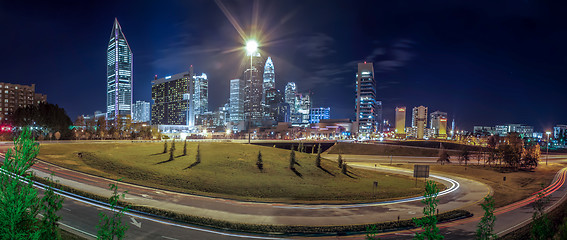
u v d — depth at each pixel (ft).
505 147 360.89
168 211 108.78
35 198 35.32
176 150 290.15
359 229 101.50
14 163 35.19
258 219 112.47
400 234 99.76
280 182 200.23
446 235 102.63
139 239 84.94
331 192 185.88
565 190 210.79
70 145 283.79
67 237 75.82
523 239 93.30
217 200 137.28
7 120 448.24
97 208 106.73
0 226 32.55
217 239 88.53
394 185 234.79
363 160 447.83
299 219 115.34
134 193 136.77
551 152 610.24
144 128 557.33
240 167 227.61
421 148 554.46
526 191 211.00
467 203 165.58
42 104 413.80
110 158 221.66
